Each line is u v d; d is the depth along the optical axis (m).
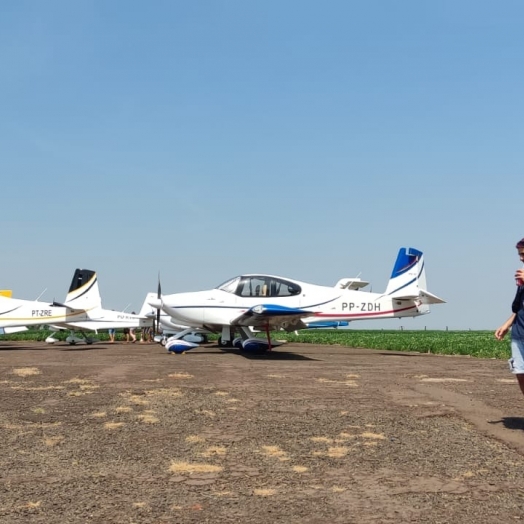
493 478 3.89
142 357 16.09
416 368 12.63
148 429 5.43
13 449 4.66
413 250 19.94
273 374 10.72
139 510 3.24
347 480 3.83
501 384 9.24
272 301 18.48
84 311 27.98
